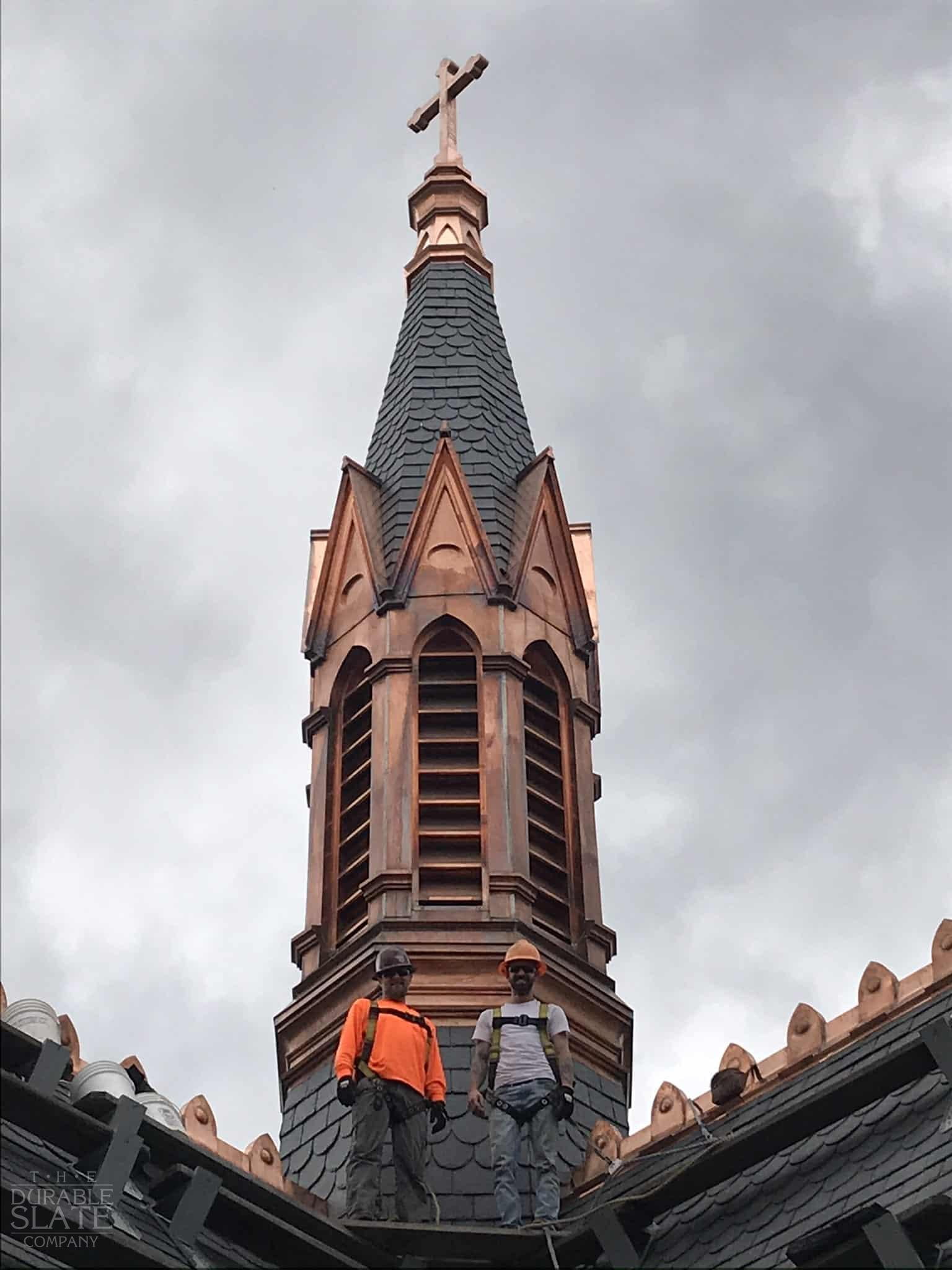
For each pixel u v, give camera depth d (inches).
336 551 1362.0
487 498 1370.6
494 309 1542.8
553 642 1325.0
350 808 1268.5
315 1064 1189.1
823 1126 847.7
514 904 1196.5
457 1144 1101.7
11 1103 786.2
